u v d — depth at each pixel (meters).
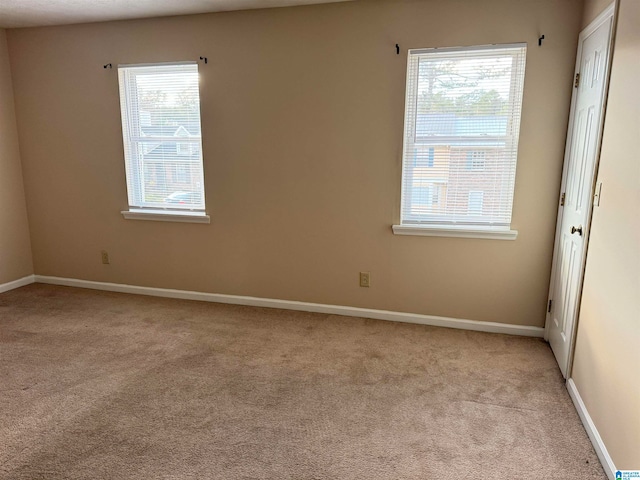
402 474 1.77
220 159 3.50
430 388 2.41
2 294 3.96
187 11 3.23
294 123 3.27
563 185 2.77
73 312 3.54
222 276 3.73
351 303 3.45
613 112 1.94
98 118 3.75
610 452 1.76
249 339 3.03
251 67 3.28
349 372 2.58
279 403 2.27
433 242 3.16
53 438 1.99
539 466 1.81
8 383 2.45
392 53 2.97
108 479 1.74
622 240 1.76
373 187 3.21
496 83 2.85
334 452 1.90
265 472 1.78
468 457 1.87
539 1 2.66
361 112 3.12
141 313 3.52
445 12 2.83
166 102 3.57
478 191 3.02
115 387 2.41
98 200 3.94
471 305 3.18
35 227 4.20
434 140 3.03
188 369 2.62
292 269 3.54
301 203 3.39
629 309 1.65
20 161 4.09
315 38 3.10
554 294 2.86
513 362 2.70
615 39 1.96
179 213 3.70
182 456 1.87
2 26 3.71
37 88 3.86
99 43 3.59
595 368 1.99
